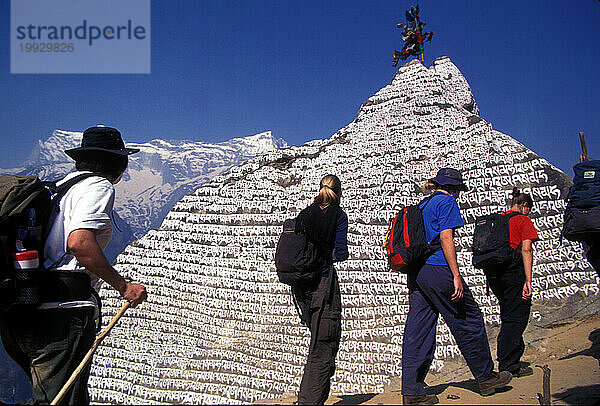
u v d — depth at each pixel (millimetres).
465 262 7715
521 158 8250
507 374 4363
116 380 7188
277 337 7582
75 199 3146
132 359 7488
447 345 6684
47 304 3018
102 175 3432
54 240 3105
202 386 6965
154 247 8953
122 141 3625
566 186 7809
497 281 5062
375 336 7266
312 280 3807
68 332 3076
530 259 4852
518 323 4910
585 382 4453
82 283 3188
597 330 6297
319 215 3836
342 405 4496
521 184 8062
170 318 8180
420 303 4293
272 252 8531
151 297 8469
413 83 10133
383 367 6770
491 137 8641
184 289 8477
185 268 8664
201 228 8984
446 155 8805
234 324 7938
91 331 3250
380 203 8609
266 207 9062
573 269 7320
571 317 6789
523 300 4918
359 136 9672
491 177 8266
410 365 4207
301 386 3865
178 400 6816
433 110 9570
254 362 7188
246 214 9039
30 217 3014
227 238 8844
